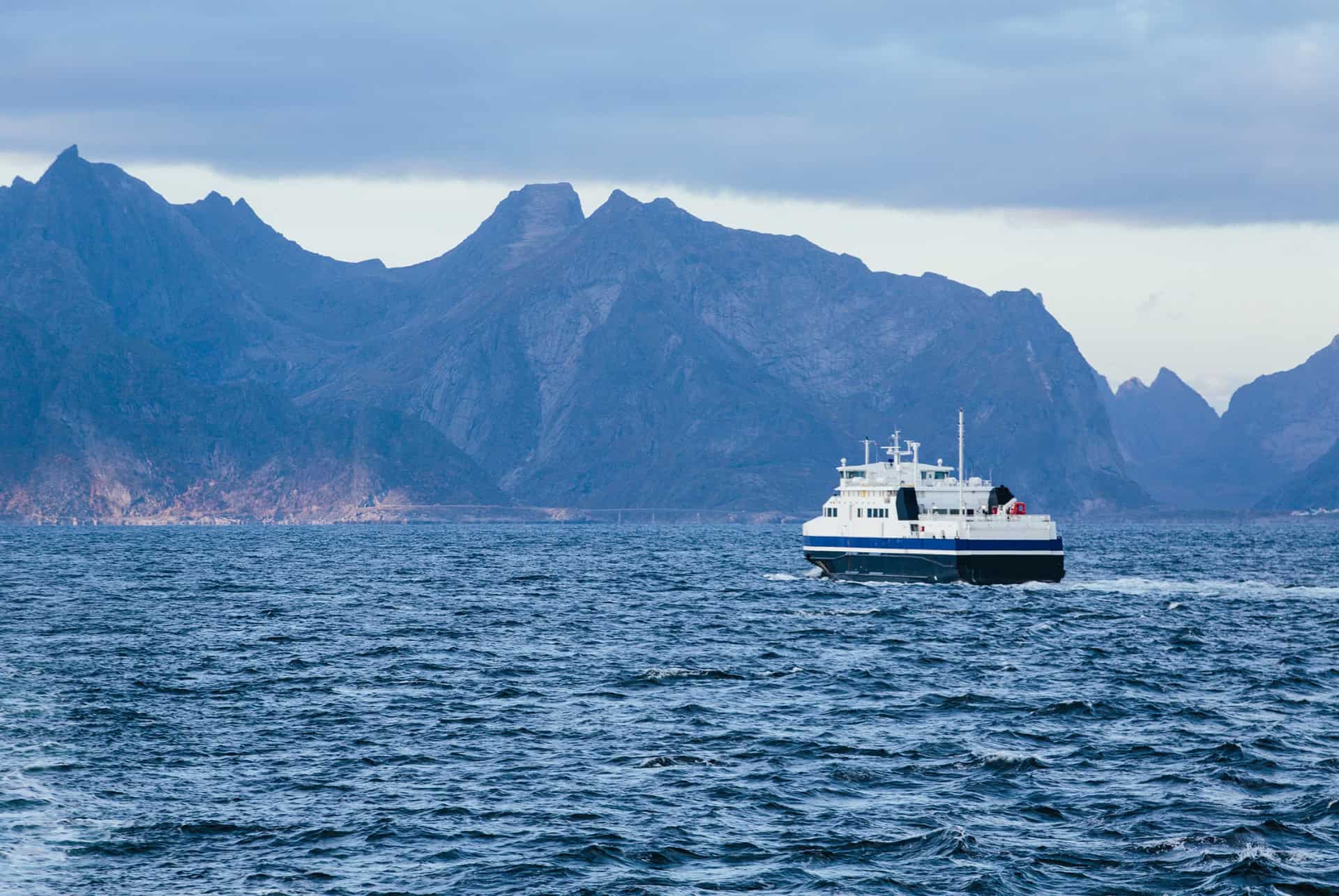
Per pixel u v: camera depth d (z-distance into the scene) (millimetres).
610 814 167000
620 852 152875
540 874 146250
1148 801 172375
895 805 171375
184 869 146875
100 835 157000
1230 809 168500
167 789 177125
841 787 179875
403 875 145750
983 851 152500
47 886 141000
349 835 158250
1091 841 157125
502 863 149375
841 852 153125
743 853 153000
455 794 176250
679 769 189000
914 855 152250
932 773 187500
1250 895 139625
